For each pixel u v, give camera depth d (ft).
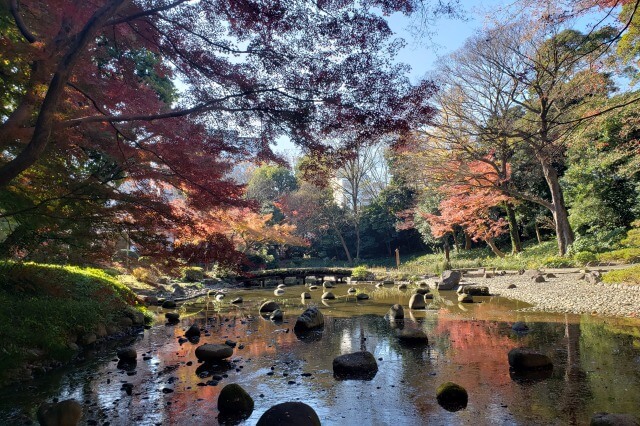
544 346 22.54
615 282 39.45
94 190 14.28
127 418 15.23
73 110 16.49
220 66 14.33
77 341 25.81
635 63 43.34
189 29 14.51
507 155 61.00
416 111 13.35
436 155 62.85
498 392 16.40
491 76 55.47
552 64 49.44
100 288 30.22
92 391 18.08
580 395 15.61
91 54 16.29
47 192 15.40
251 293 60.08
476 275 62.44
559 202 60.70
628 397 15.15
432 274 70.13
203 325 34.35
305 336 28.71
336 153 14.75
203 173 15.28
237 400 15.78
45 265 29.53
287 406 13.60
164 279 60.70
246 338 28.55
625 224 59.77
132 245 16.29
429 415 14.64
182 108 15.65
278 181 122.11
